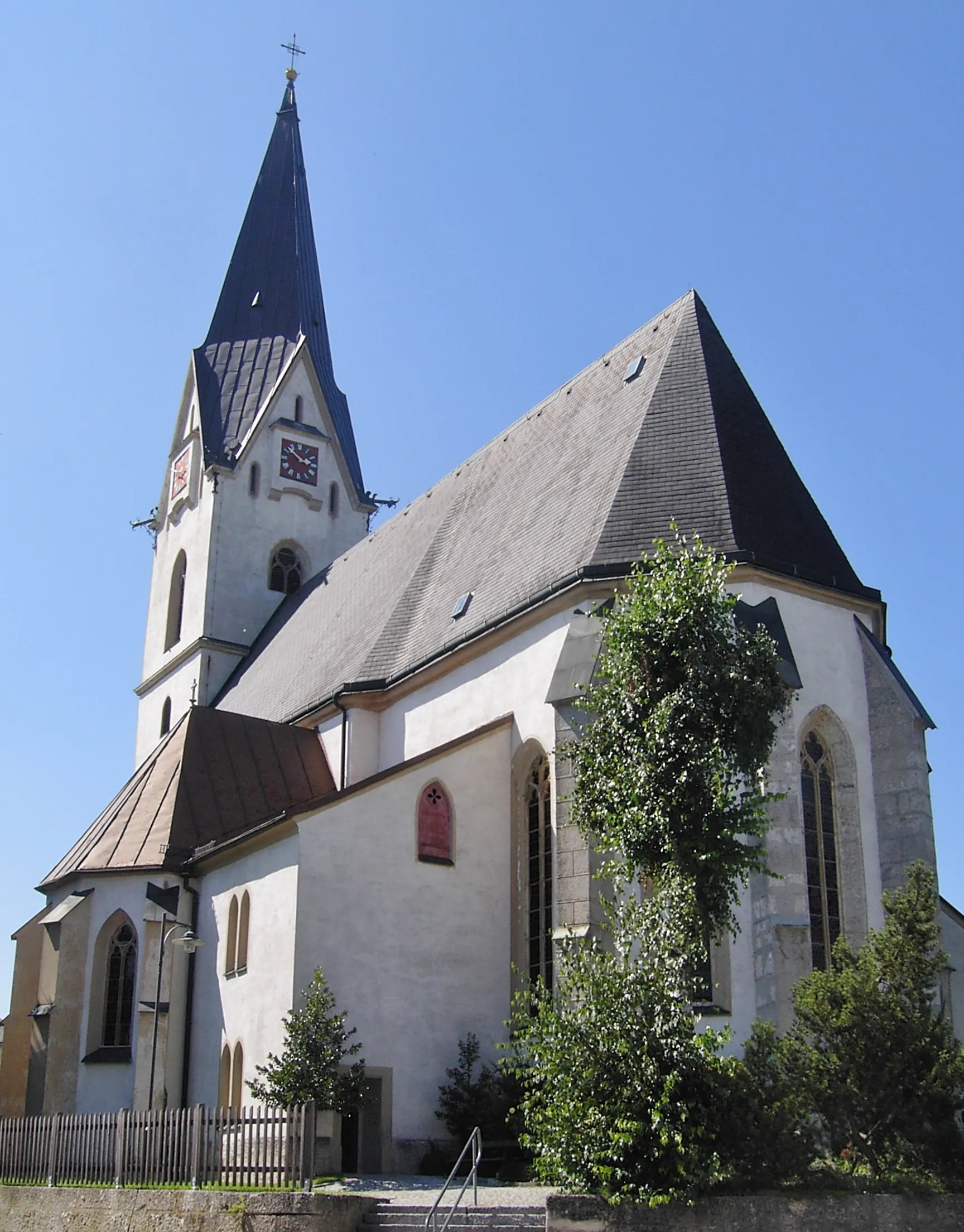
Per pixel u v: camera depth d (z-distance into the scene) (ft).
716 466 111.96
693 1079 66.95
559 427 139.64
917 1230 63.46
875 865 102.83
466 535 143.23
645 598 82.94
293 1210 74.08
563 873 99.25
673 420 117.80
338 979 102.68
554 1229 65.16
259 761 136.98
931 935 74.13
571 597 108.58
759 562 104.06
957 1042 71.10
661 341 129.90
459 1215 71.31
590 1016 69.26
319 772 138.92
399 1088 101.91
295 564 202.49
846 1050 69.05
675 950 71.87
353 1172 99.71
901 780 103.45
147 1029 116.16
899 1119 68.33
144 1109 114.01
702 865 76.18
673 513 109.40
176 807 128.16
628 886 96.02
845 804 103.81
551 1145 68.59
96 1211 86.43
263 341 212.84
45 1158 96.94
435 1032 104.73
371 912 105.19
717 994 94.02
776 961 92.58
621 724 81.15
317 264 226.38
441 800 110.73
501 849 111.96
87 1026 122.93
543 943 107.76
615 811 79.77
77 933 124.67
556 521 121.90
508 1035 107.45
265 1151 80.28
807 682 104.58
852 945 100.37
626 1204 64.28
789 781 97.35
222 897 117.08
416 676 127.44
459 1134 100.42
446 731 123.34
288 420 205.77
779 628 101.14
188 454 208.03
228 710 178.60
